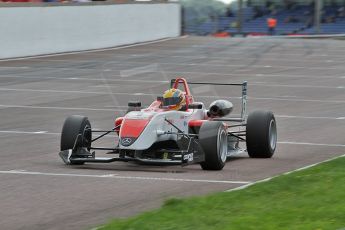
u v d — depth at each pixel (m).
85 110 60.38
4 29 103.69
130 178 31.58
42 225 23.25
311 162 37.06
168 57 117.19
